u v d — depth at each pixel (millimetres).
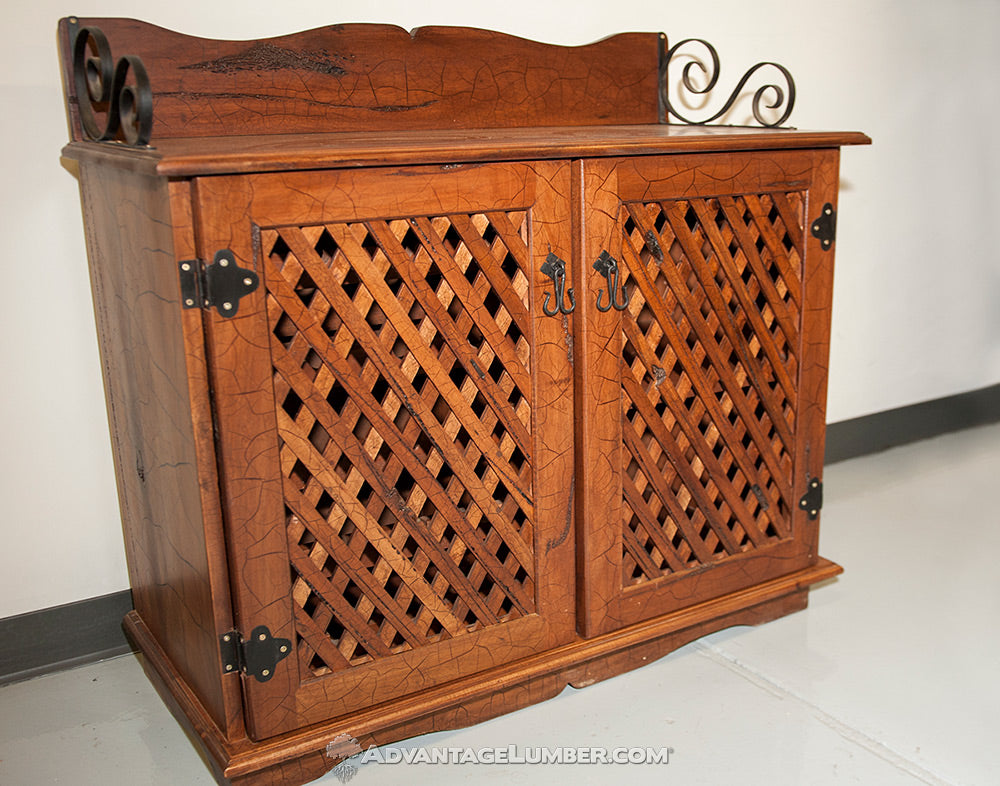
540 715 1476
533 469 1395
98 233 1379
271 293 1146
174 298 1112
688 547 1612
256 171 1079
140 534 1499
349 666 1323
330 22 1631
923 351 2648
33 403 1528
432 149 1182
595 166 1319
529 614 1452
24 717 1496
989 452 2619
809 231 1565
